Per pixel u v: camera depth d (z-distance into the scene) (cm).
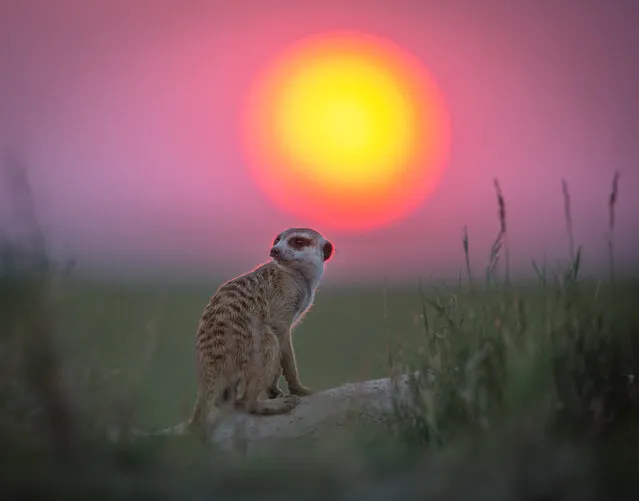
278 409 2008
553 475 1176
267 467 1253
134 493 1142
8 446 1230
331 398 1984
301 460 1293
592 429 1427
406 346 1806
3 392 1302
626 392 1528
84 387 1359
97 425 1334
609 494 1133
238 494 1148
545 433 1354
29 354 1281
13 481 1152
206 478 1203
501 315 1612
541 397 1442
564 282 1650
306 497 1141
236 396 2067
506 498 1128
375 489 1162
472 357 1535
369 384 2016
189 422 2023
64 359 1338
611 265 1706
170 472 1229
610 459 1238
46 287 1304
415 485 1174
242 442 1480
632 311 1673
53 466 1205
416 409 1586
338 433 1697
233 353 2142
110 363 1484
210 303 2236
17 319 1291
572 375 1516
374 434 1593
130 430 1376
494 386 1502
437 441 1452
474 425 1453
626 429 1462
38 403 1297
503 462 1222
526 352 1507
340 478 1204
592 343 1566
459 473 1206
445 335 1647
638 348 1572
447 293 1738
